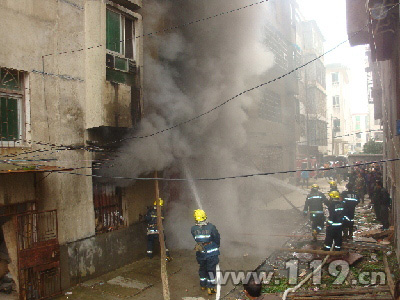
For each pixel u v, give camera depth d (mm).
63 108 6203
